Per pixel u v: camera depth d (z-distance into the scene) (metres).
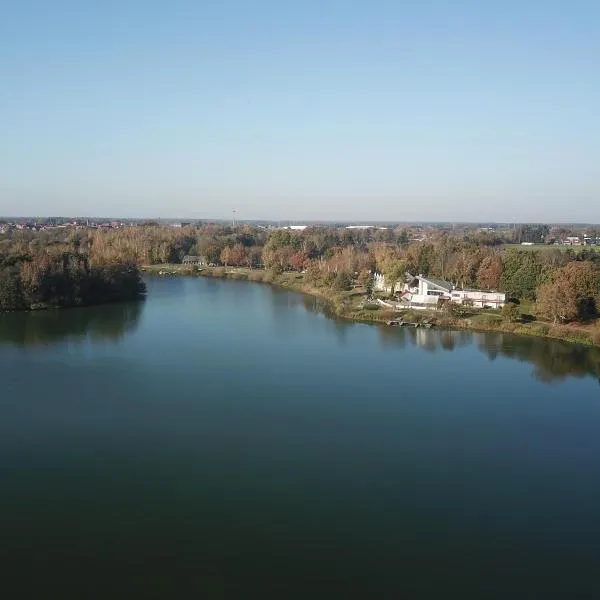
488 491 44.03
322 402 62.19
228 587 32.84
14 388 63.84
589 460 49.66
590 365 78.38
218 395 63.47
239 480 44.75
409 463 48.38
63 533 37.50
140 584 32.91
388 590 32.84
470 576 34.22
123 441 51.19
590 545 37.47
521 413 60.34
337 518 39.88
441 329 99.38
